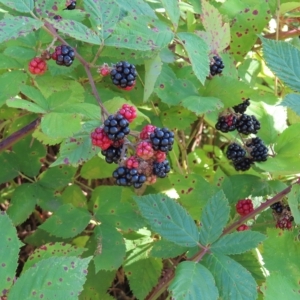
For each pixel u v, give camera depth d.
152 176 0.33
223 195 0.35
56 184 0.48
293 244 0.38
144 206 0.35
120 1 0.39
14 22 0.33
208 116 0.47
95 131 0.32
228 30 0.46
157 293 0.42
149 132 0.32
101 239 0.43
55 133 0.32
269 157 0.47
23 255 0.60
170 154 0.54
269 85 0.64
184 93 0.45
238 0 0.55
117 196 0.45
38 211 0.61
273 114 0.52
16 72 0.39
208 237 0.34
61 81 0.40
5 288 0.29
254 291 0.32
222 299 0.32
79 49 0.42
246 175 0.47
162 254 0.38
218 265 0.33
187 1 0.56
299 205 0.38
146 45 0.36
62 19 0.34
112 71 0.37
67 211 0.44
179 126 0.49
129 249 0.49
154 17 0.39
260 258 0.46
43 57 0.37
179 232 0.34
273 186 0.46
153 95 0.48
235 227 0.39
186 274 0.31
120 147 0.33
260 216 0.45
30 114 0.49
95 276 0.46
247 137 0.49
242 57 0.55
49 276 0.29
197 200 0.45
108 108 0.38
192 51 0.38
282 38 0.58
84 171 0.50
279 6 0.54
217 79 0.44
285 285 0.34
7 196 0.57
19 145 0.48
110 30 0.36
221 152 0.61
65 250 0.35
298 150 0.46
